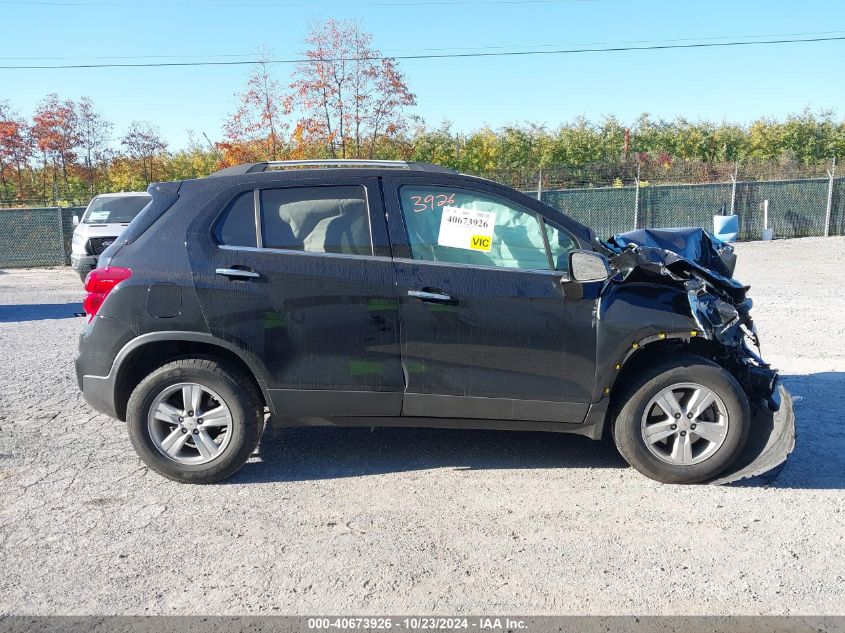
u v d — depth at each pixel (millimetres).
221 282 4375
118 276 4418
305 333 4398
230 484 4562
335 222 4516
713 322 4355
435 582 3424
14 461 4922
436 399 4480
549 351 4426
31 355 8266
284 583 3420
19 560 3635
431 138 32844
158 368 4453
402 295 4402
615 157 35750
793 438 4324
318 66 25875
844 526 3967
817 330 9008
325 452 5102
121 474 4703
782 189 22000
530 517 4094
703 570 3525
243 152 26234
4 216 20422
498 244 4520
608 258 4520
